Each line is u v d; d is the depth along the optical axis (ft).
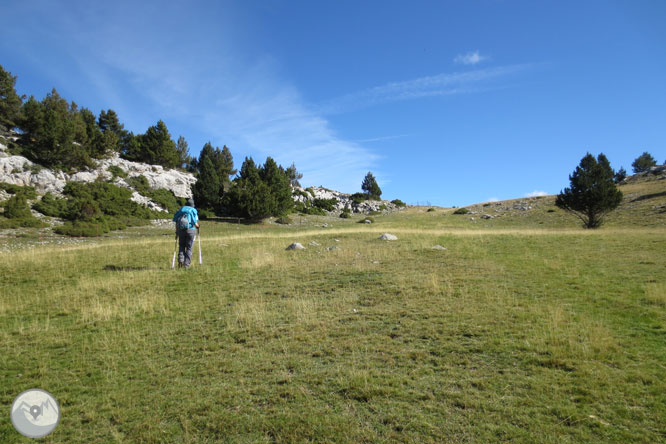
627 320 18.58
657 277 28.37
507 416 10.66
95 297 26.53
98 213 107.55
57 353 16.78
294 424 10.60
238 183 160.86
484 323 18.56
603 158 116.78
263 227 131.75
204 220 143.13
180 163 239.71
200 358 15.71
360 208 265.13
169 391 12.93
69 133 149.18
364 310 21.54
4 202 101.96
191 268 36.35
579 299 22.67
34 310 23.89
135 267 37.76
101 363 15.55
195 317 21.67
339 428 10.32
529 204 167.22
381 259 38.96
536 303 21.93
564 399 11.41
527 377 12.93
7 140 144.25
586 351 14.62
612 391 11.77
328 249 47.88
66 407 12.05
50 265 38.14
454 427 10.19
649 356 14.24
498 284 26.91
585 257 39.06
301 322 19.72
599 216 112.57
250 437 10.14
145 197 150.30
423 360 14.64
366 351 15.71
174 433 10.46
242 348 16.61
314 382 13.10
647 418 10.28
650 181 172.86
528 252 43.60
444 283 27.45
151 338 18.37
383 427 10.32
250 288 28.17
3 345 17.83
